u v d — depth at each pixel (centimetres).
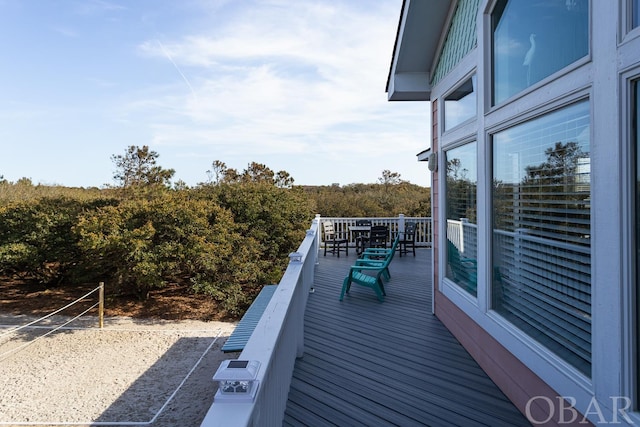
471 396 299
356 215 1862
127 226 1079
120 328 1023
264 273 1304
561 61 221
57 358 844
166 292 1303
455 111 429
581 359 204
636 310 163
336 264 912
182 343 934
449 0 414
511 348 280
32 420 608
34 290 1312
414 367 353
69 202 1316
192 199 1295
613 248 171
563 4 218
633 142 162
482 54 324
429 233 1238
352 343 414
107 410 640
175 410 641
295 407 287
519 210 274
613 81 169
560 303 223
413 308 544
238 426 114
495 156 315
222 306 1170
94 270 1188
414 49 481
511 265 289
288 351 302
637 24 160
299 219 1565
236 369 134
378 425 263
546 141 237
